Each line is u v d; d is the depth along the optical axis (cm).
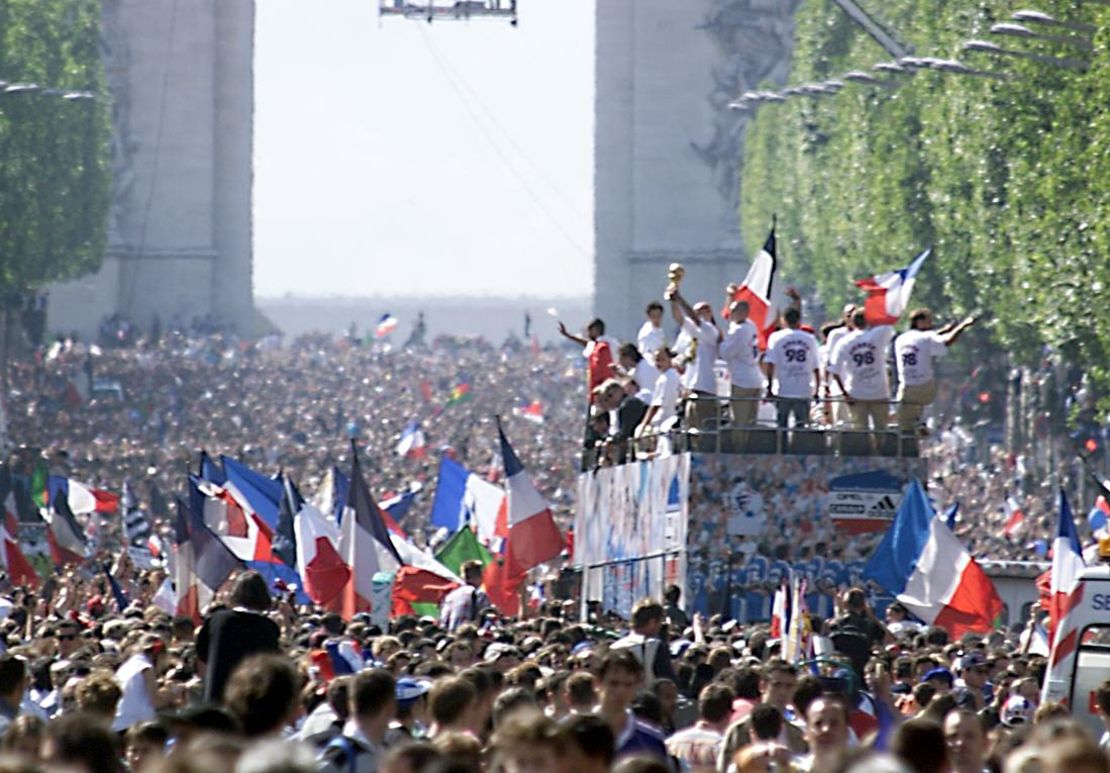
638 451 13900
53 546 16725
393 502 18362
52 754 5053
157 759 4266
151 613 10588
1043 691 9088
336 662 9369
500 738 4922
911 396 13288
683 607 12862
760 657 10331
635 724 6581
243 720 5481
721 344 13212
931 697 8150
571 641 9869
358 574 12206
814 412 13812
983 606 11531
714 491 12888
